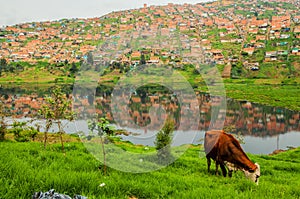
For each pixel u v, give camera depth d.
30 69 149.12
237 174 9.63
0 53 180.12
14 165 6.32
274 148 33.38
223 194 6.19
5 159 6.89
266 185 7.95
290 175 12.09
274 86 106.50
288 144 35.69
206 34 192.12
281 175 11.67
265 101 75.75
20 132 15.40
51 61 156.75
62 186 5.48
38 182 5.45
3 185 5.26
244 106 68.75
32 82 119.81
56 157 8.27
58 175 5.94
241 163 8.52
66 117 9.50
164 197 5.89
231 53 161.75
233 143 8.81
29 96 78.75
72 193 5.35
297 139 38.47
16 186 5.30
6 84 115.69
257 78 126.19
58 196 4.56
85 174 6.21
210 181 7.85
